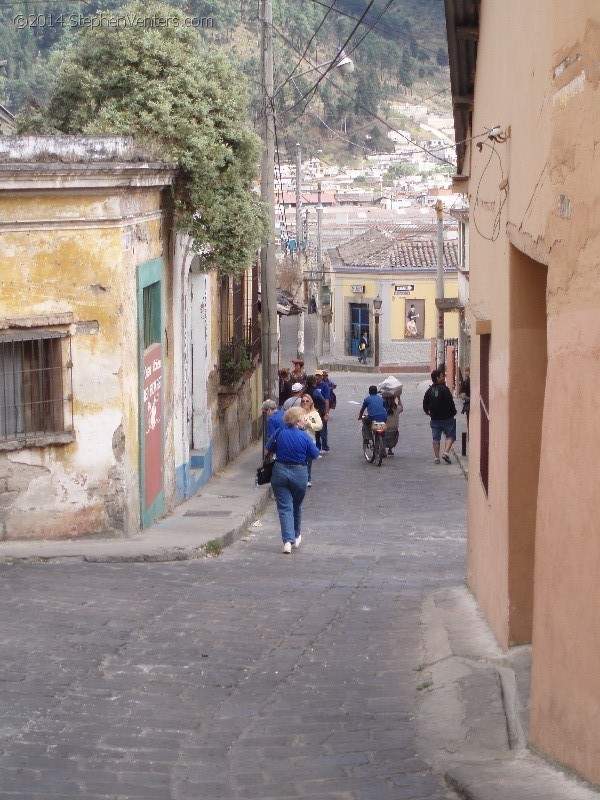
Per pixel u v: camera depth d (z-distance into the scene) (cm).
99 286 1234
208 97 1531
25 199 1183
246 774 567
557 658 530
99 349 1245
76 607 925
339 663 786
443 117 12562
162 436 1489
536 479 746
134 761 586
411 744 607
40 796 523
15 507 1231
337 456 2566
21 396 1219
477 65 1021
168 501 1542
